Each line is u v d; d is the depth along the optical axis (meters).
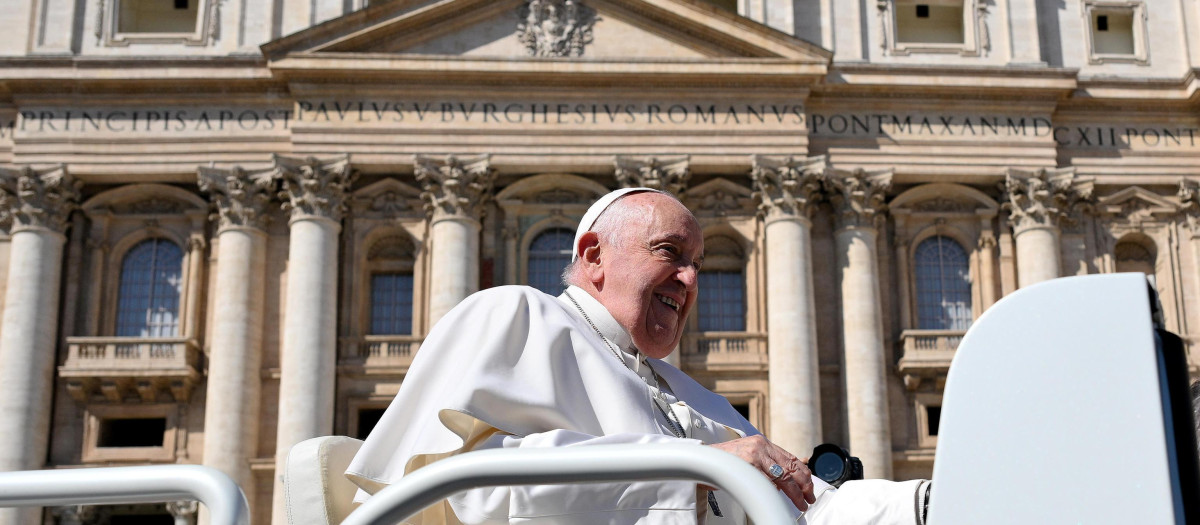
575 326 3.90
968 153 41.97
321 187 40.44
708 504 3.67
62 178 40.50
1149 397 1.92
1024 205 41.69
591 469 2.35
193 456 40.09
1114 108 43.03
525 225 41.91
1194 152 42.81
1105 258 42.16
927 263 42.59
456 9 41.12
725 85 41.62
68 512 39.00
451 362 3.70
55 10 42.38
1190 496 1.88
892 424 40.97
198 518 38.84
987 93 42.16
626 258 4.38
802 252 40.62
